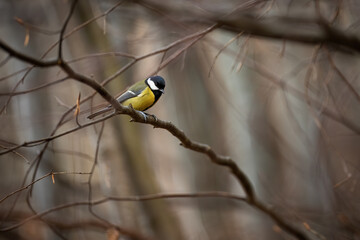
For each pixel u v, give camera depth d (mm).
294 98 14961
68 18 5004
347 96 11234
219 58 16156
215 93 18359
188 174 19562
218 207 18875
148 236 13617
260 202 9898
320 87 10641
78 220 13305
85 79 5305
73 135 13398
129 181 13406
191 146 7867
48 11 13664
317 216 12406
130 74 12477
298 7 11898
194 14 9922
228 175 19281
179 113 19188
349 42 9852
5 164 15297
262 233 16766
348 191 10641
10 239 13125
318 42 10062
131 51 12234
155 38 10867
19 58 4730
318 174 10891
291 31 10070
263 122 15523
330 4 11172
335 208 10531
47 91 13875
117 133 13227
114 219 13688
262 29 9906
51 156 13688
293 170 15547
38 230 13680
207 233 17312
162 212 14242
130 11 11422
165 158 19984
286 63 15227
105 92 5684
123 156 13289
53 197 14008
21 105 13828
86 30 11953
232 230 17625
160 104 19562
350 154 16656
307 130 13758
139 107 8844
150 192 13758
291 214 11414
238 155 16531
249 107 15727
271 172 15914
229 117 17391
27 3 13984
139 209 13867
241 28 9445
